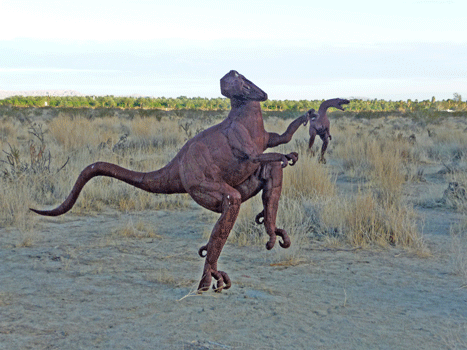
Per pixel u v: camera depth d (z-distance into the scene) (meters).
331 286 5.60
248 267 6.32
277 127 29.70
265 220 5.11
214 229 4.86
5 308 4.75
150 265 6.27
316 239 7.83
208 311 4.75
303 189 10.55
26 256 6.50
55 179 10.92
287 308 4.88
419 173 14.18
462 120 43.97
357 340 4.18
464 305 5.04
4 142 17.14
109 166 4.95
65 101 97.94
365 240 7.61
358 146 16.92
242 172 4.77
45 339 4.09
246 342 4.09
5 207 8.77
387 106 107.81
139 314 4.65
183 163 4.81
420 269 6.29
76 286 5.42
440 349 4.02
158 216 9.37
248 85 4.65
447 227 8.57
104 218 9.03
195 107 108.19
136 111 48.97
